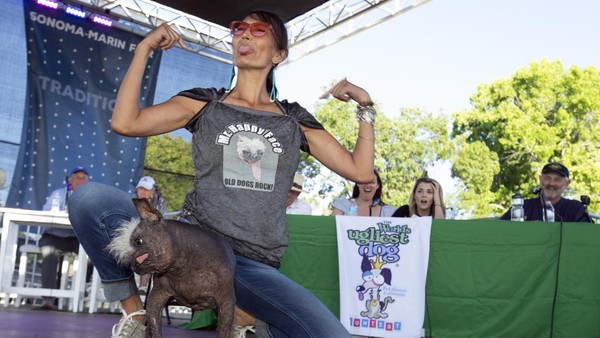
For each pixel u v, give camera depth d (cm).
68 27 985
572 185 2595
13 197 930
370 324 412
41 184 952
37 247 777
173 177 1041
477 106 2836
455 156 2839
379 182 593
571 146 2653
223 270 154
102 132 1001
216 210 184
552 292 404
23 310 662
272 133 190
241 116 190
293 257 437
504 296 408
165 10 1029
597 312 398
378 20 1064
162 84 1030
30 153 946
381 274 416
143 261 142
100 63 1008
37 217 707
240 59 194
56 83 973
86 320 557
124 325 197
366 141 205
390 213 581
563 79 2706
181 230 149
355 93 206
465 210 2770
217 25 1045
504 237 412
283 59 201
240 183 185
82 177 810
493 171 2745
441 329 413
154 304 155
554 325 402
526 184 2683
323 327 182
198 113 190
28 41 955
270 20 199
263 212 187
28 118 948
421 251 413
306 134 201
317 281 435
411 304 408
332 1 1062
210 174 186
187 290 152
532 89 2727
